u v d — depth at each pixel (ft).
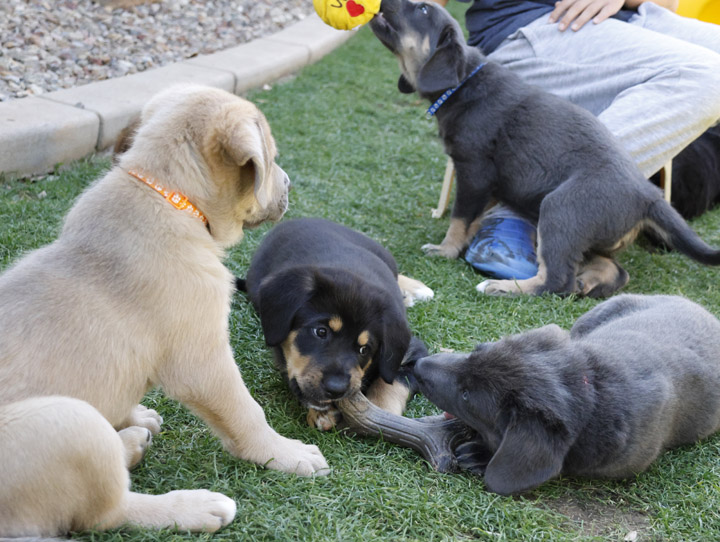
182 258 4.47
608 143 6.40
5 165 6.57
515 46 7.25
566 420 4.68
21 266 4.42
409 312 5.97
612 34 6.97
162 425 4.96
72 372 4.28
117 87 7.63
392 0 6.89
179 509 4.39
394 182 7.78
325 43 11.12
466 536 4.60
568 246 6.29
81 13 9.43
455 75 6.61
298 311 5.05
